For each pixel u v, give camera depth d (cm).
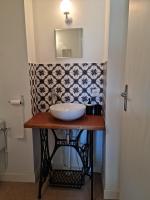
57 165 226
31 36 191
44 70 206
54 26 196
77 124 164
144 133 85
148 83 80
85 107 182
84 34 196
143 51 89
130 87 116
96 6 189
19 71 185
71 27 195
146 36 84
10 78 187
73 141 197
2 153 202
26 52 180
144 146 85
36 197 181
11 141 199
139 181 92
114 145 170
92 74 203
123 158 136
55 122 169
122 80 157
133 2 110
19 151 201
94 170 223
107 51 160
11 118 195
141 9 93
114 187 177
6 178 207
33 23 197
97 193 187
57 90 209
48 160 201
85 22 193
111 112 164
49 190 191
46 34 199
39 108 214
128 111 121
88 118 182
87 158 200
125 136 130
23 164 204
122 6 146
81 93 207
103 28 192
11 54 182
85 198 181
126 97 127
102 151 211
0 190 192
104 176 182
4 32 178
